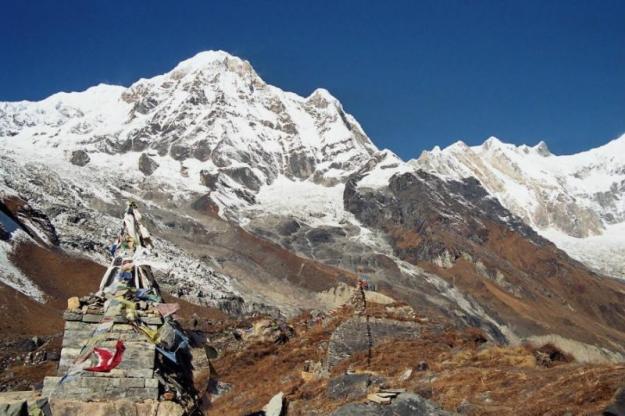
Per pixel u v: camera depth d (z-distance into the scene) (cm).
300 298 19150
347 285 19775
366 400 2808
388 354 3969
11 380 5553
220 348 5078
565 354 3903
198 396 2105
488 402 2798
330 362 4222
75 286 13200
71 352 1958
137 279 2144
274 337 5203
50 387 1844
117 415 1802
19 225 14575
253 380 4206
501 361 3488
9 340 7912
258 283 19700
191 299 14312
